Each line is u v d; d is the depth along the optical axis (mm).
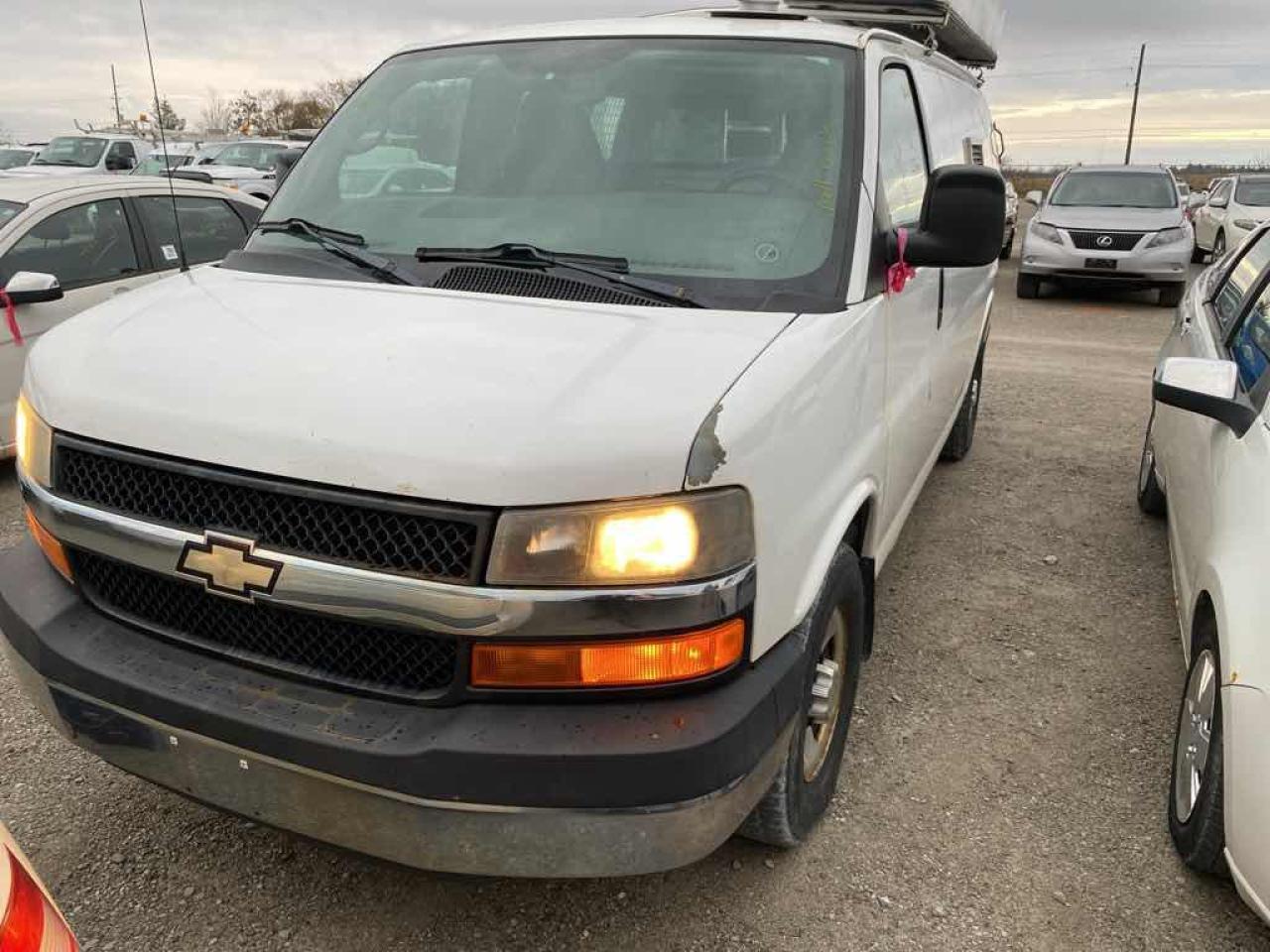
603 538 1928
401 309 2496
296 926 2602
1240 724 2436
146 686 2199
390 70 3586
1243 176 18203
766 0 3627
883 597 4605
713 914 2672
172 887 2721
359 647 2100
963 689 3820
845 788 3201
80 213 6188
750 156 2943
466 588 1929
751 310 2553
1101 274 13250
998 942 2604
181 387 2219
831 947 2576
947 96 4844
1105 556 5094
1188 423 3926
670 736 1963
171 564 2154
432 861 2031
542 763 1932
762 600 2143
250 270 2982
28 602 2459
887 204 3029
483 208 2990
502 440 1935
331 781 2037
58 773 3186
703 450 1969
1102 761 3375
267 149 17344
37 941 1481
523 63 3322
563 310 2461
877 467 3016
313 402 2078
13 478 5957
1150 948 2596
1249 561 2658
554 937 2588
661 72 3141
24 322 5730
